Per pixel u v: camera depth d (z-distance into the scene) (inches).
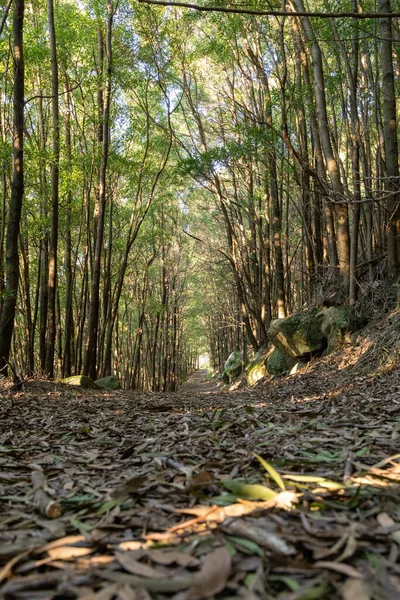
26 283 632.4
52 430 161.2
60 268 903.1
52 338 526.3
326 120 406.6
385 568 41.5
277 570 42.0
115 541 51.1
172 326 1371.8
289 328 469.7
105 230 842.2
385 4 341.7
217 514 57.4
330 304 448.5
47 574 42.6
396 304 372.8
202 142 650.2
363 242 470.3
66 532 57.0
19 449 121.2
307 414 153.5
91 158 624.1
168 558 44.6
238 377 834.2
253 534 48.3
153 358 1090.1
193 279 1456.7
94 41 621.9
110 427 160.4
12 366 363.3
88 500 70.4
